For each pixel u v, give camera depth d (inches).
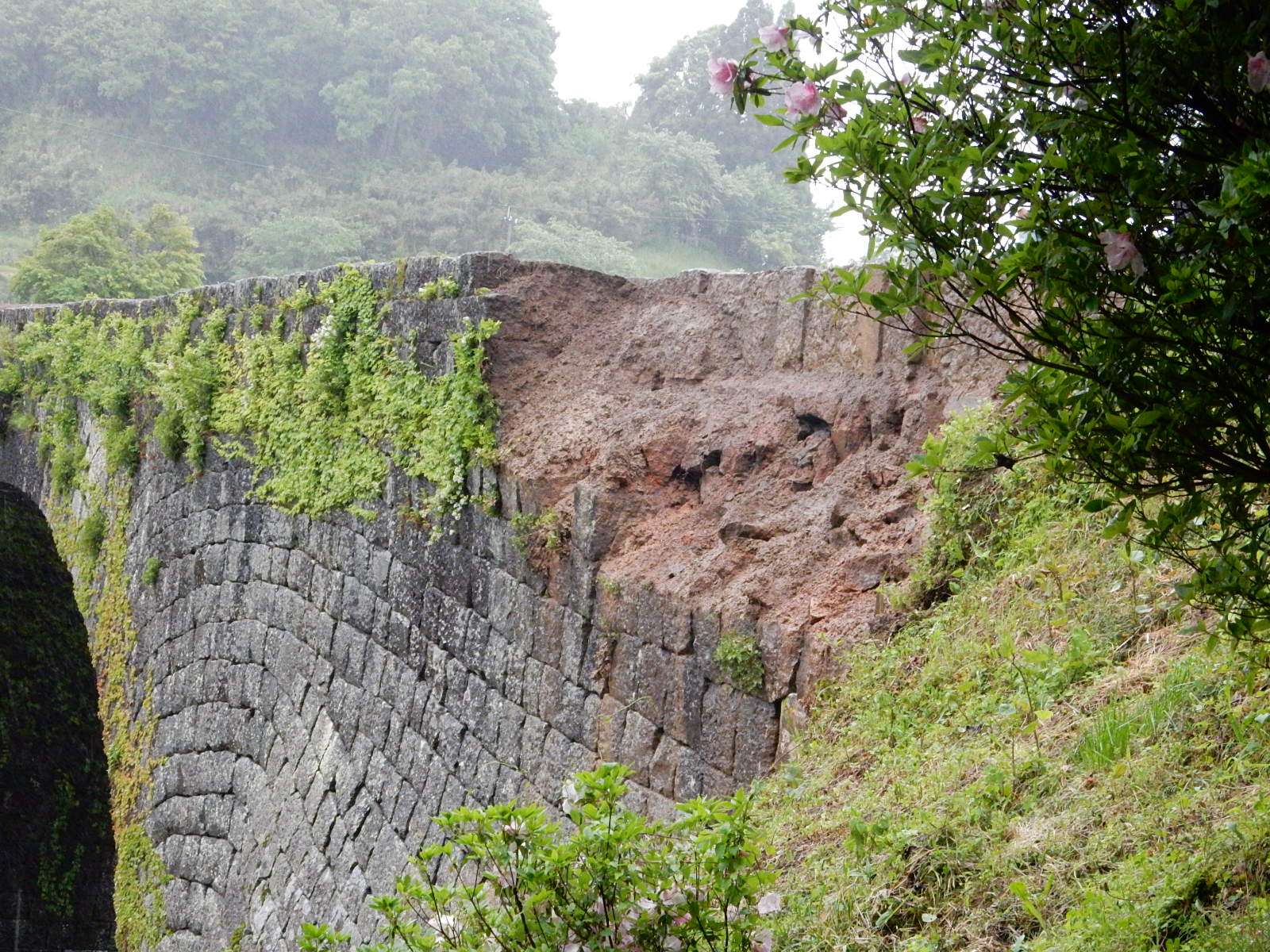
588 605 325.4
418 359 426.9
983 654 215.9
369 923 406.9
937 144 114.3
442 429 400.5
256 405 539.5
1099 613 203.0
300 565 504.7
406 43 2603.3
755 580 274.4
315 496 488.7
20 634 1013.8
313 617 489.7
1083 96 109.5
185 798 589.3
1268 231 100.4
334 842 446.6
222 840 549.3
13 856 1037.8
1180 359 109.2
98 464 732.7
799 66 121.7
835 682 240.7
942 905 157.1
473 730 374.0
